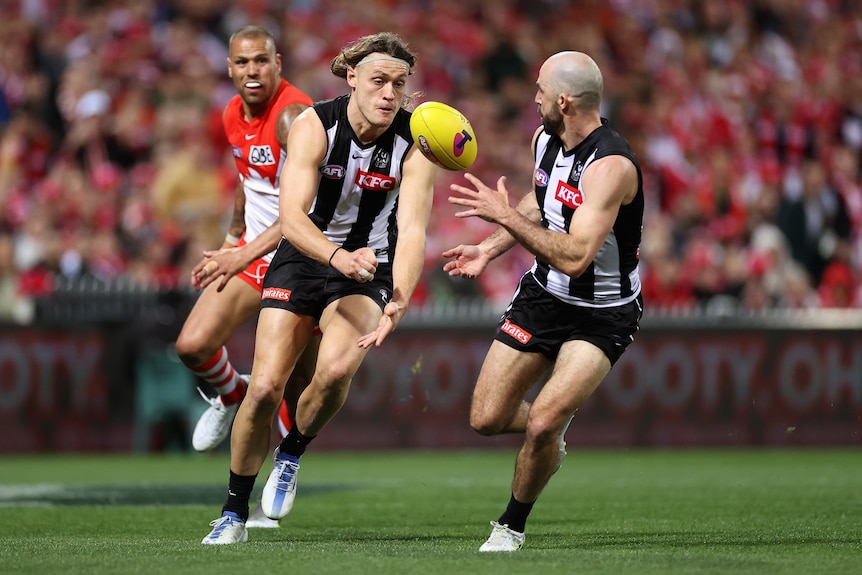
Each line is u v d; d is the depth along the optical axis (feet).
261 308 61.41
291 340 60.34
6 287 142.82
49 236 144.46
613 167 55.47
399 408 139.74
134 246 150.82
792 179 189.16
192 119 166.40
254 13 187.42
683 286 159.22
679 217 173.88
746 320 145.07
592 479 108.37
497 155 183.11
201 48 181.68
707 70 205.57
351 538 64.75
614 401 142.61
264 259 73.61
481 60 195.00
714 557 53.06
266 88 73.46
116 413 135.44
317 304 61.36
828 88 209.87
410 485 102.42
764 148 196.65
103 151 163.32
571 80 56.90
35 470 116.98
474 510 82.53
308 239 57.36
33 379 133.90
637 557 52.49
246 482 60.08
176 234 149.89
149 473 113.80
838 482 104.58
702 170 186.29
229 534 59.47
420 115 58.44
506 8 203.21
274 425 133.69
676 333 143.95
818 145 200.03
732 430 144.25
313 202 62.13
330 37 188.14
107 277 143.74
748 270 163.12
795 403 145.07
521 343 59.36
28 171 161.58
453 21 197.77
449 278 152.76
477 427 60.39
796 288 164.04
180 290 135.03
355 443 138.72
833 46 219.20
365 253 55.72
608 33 204.64
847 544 60.34
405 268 58.49
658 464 125.29
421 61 189.26
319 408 59.88
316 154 60.23
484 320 141.79
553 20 204.85
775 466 122.31
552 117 57.88
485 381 59.82
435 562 50.24
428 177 61.36
